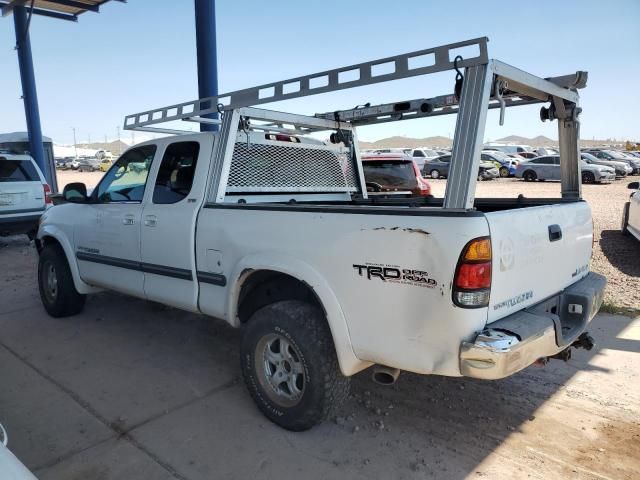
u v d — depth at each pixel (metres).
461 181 2.67
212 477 3.00
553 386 4.14
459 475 3.01
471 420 3.63
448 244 2.64
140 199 4.65
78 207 5.38
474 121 2.63
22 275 8.18
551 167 28.78
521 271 2.97
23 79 14.43
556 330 2.96
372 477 2.99
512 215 2.90
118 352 4.89
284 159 4.70
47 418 3.65
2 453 1.70
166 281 4.35
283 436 3.42
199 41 8.89
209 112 4.12
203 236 3.91
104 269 5.09
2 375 4.38
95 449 3.27
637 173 34.06
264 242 3.48
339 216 3.10
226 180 4.02
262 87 3.64
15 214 10.08
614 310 5.95
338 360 3.15
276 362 3.51
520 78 2.98
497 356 2.56
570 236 3.57
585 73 3.45
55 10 14.17
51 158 15.59
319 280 3.16
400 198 5.47
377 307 2.93
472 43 2.60
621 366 4.50
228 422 3.60
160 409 3.78
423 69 2.77
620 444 3.32
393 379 3.06
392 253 2.84
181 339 5.24
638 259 9.07
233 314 3.75
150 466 3.10
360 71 3.04
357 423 3.58
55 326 5.63
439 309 2.69
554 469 3.06
